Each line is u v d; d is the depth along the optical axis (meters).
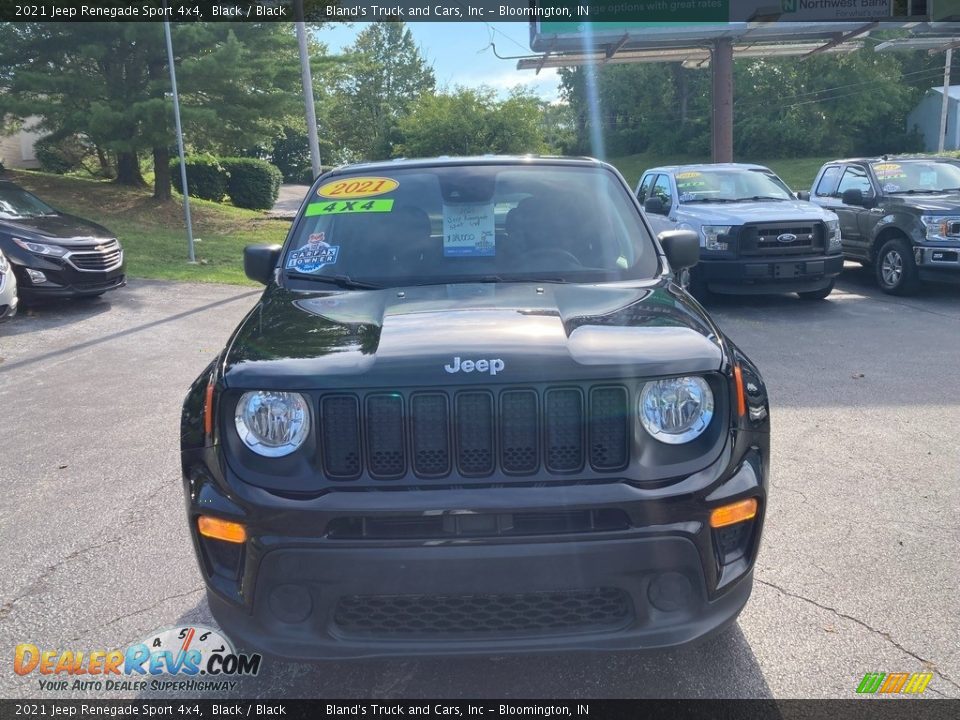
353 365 2.81
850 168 13.33
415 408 2.75
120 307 12.05
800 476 5.22
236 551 2.81
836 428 6.14
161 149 21.70
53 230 11.75
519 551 2.63
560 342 2.92
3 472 5.71
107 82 19.75
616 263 4.00
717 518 2.76
